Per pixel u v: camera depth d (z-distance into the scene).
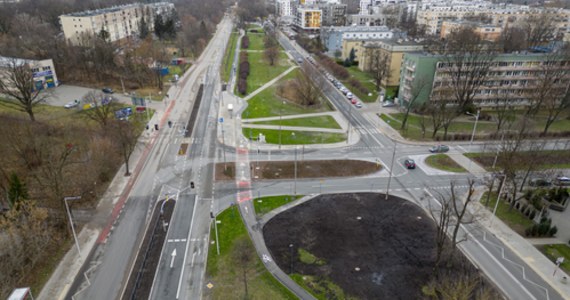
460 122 106.19
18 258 46.94
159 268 51.06
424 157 85.38
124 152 74.00
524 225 61.44
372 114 112.81
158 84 137.00
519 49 150.00
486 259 53.28
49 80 131.62
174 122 104.12
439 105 101.38
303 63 160.75
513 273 50.84
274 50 176.62
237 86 138.50
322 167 79.69
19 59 125.94
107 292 46.97
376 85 141.38
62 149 78.81
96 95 113.69
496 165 80.81
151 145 89.56
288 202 66.62
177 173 76.81
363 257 52.72
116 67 142.12
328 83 142.50
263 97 127.06
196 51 192.88
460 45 109.62
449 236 57.88
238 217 62.16
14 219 51.34
